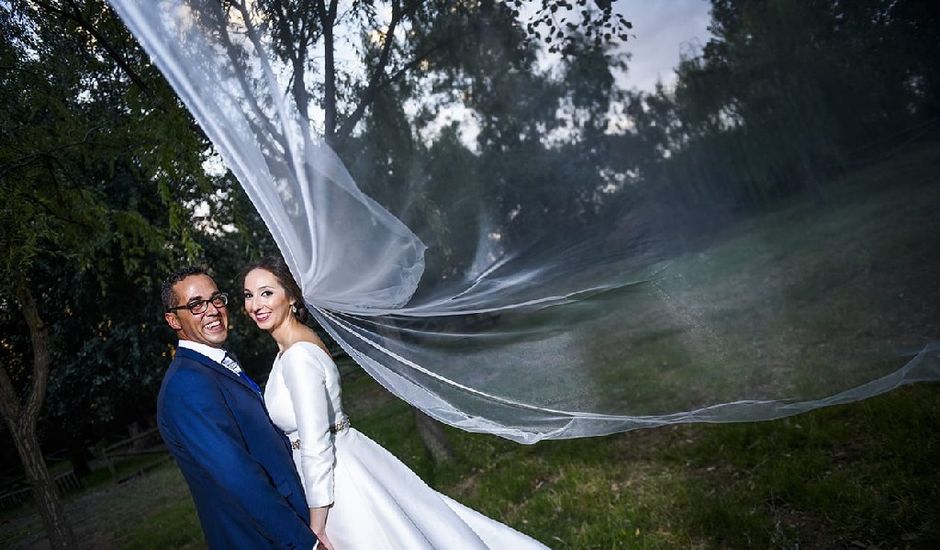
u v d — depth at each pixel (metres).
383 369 2.25
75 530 9.34
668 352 2.79
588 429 2.47
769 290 1.88
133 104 3.61
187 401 1.89
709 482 3.76
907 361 1.85
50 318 12.84
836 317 1.89
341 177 1.83
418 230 1.93
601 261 1.80
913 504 2.85
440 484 5.07
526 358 2.56
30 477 4.76
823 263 1.70
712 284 1.81
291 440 2.15
